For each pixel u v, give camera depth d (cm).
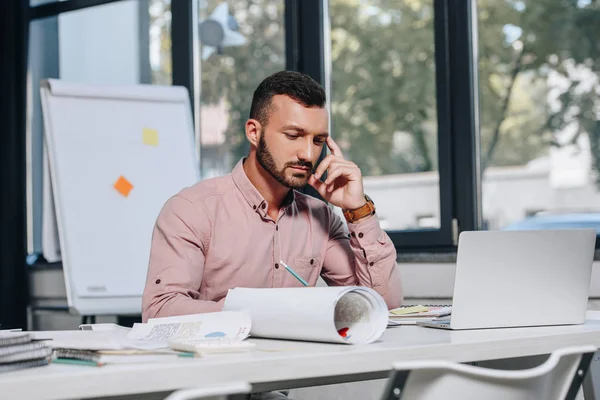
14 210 458
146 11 438
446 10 356
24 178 463
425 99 362
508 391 132
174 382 120
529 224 343
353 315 155
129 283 373
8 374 114
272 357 129
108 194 379
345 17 382
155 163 389
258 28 403
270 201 228
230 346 137
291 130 210
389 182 371
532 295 182
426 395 127
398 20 369
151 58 436
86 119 383
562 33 336
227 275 222
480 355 154
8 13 465
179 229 213
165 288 204
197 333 157
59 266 448
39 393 110
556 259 183
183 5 421
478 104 353
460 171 353
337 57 384
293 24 391
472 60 353
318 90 213
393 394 124
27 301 458
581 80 333
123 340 153
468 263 173
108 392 115
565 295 186
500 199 349
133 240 378
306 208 238
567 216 336
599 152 329
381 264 223
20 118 464
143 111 393
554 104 338
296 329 153
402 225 369
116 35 450
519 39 345
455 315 175
